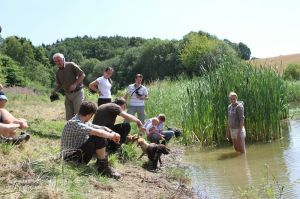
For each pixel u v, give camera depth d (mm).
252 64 15820
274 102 14633
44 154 7980
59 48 116250
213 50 38469
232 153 12758
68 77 11164
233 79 15125
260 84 14773
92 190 6668
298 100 27734
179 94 18406
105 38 127250
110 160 8852
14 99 28031
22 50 89750
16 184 6137
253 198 7777
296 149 12438
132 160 10133
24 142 8227
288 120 18281
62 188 6215
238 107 12742
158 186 8219
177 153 13094
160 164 10492
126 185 7602
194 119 14672
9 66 56312
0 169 6543
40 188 6031
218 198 7930
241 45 64875
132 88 13844
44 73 86000
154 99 18516
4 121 7867
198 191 8453
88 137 7887
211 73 15477
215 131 14805
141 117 13891
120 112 9258
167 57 65562
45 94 37594
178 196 7633
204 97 14922
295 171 9688
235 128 12781
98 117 9188
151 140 12320
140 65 71750
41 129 11875
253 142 14531
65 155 7633
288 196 7785
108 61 85812
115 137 7711
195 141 14703
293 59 50500
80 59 109562
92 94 26781
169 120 17172
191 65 44000
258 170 10125
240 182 9078
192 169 10680
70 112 11383
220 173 10102
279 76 17016
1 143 7672
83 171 7402
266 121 14508
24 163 6895
